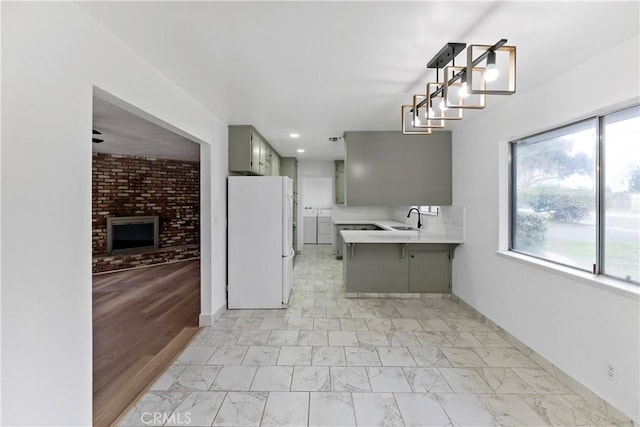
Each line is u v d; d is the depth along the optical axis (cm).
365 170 410
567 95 213
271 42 178
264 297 363
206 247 320
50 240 129
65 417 137
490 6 143
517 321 267
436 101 279
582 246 213
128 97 181
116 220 595
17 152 116
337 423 175
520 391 206
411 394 202
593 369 192
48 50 128
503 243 293
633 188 178
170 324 321
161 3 140
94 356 254
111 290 448
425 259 406
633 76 169
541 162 254
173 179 678
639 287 172
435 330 304
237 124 373
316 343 275
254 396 199
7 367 113
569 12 147
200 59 199
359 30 165
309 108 307
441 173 406
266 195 361
